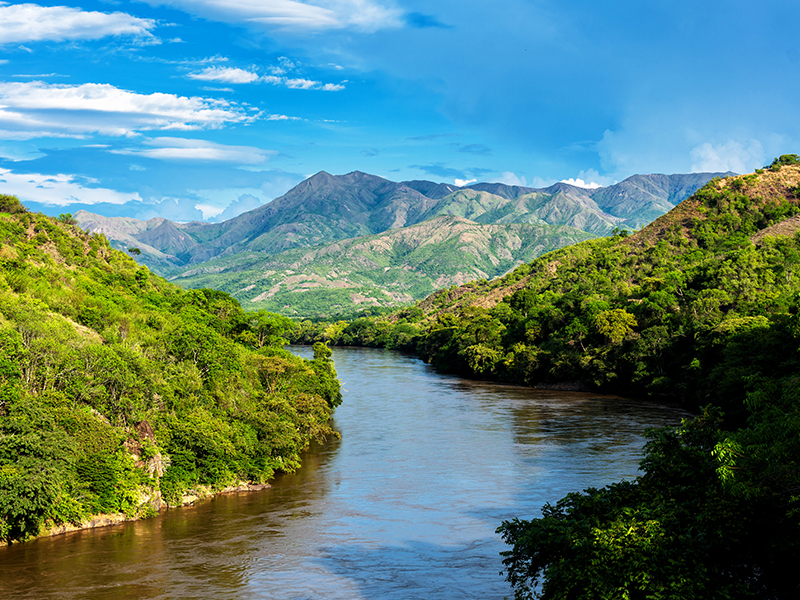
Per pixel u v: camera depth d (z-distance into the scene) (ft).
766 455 104.12
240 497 226.38
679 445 132.67
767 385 137.69
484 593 147.23
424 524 195.31
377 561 166.71
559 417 371.56
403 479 244.83
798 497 93.66
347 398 453.58
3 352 207.10
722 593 91.30
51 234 478.59
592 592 94.02
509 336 620.90
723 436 126.11
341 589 150.10
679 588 90.94
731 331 379.14
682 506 112.16
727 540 99.25
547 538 112.16
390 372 647.56
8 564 163.12
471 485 235.20
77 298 330.34
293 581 154.61
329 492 230.48
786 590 96.78
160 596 145.79
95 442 200.54
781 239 626.23
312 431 299.58
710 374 355.56
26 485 172.86
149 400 239.30
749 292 476.13
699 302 456.45
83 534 186.50
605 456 273.13
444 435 322.96
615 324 486.79
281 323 450.71
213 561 166.91
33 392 208.03
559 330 569.64
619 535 100.89
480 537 183.73
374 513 206.49
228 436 242.78
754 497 98.58
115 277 467.93
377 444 304.91
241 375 312.29
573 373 506.48
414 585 151.74
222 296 469.57
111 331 304.91
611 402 429.79
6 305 256.73
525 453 281.54
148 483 209.67
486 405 420.77
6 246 385.70
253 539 183.93
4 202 488.85
